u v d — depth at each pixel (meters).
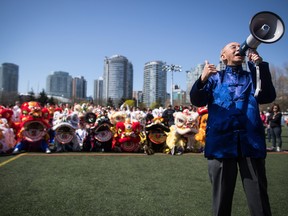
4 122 9.51
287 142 15.70
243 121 2.52
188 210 4.05
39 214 3.81
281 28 2.37
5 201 4.34
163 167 7.31
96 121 10.81
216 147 2.53
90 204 4.25
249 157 2.46
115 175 6.23
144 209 4.07
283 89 46.09
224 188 2.51
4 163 7.52
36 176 6.01
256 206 2.38
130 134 10.34
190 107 14.23
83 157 8.87
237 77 2.68
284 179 6.11
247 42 2.48
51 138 10.59
